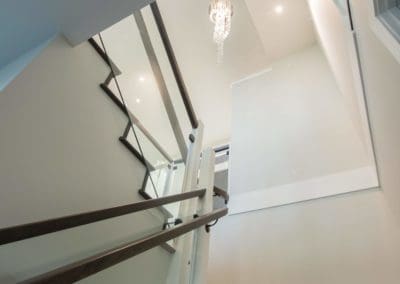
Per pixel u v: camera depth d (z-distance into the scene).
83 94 1.54
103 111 1.66
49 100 1.31
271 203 3.33
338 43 2.84
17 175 1.09
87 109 1.53
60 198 1.24
